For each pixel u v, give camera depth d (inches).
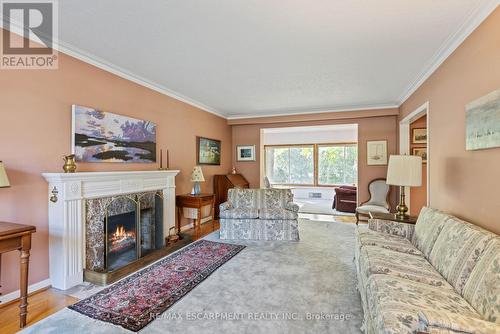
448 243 76.5
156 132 158.6
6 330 72.8
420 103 147.6
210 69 131.0
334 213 249.6
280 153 381.4
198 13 82.2
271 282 102.2
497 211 75.2
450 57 106.3
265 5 77.9
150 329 73.1
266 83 153.7
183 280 103.7
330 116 222.5
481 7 79.0
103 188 113.7
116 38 99.0
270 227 160.4
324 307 84.4
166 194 152.7
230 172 262.7
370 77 142.9
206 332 71.9
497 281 52.9
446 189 110.6
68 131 107.3
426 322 43.8
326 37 98.0
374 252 88.3
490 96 76.7
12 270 90.2
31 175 95.0
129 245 131.6
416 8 79.7
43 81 98.7
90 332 71.6
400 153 199.9
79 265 102.4
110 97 126.7
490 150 78.4
